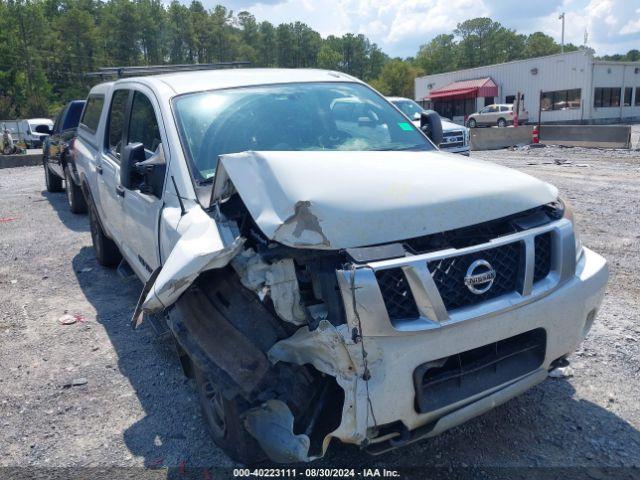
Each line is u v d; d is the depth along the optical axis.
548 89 42.75
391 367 2.51
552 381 3.90
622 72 41.66
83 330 5.11
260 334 2.68
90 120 6.90
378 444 2.65
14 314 5.55
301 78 4.57
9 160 21.16
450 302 2.64
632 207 9.23
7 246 8.15
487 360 2.79
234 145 3.79
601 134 20.33
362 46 135.75
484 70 47.50
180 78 4.52
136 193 4.22
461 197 2.87
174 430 3.56
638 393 3.72
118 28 108.19
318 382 2.64
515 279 2.82
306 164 2.88
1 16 87.88
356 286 2.44
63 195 12.61
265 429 2.68
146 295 3.11
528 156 18.69
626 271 6.00
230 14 125.69
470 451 3.22
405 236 2.64
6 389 4.12
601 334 4.55
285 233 2.55
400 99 14.86
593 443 3.25
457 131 14.17
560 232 2.98
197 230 2.97
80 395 4.01
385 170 3.00
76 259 7.34
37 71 89.00
